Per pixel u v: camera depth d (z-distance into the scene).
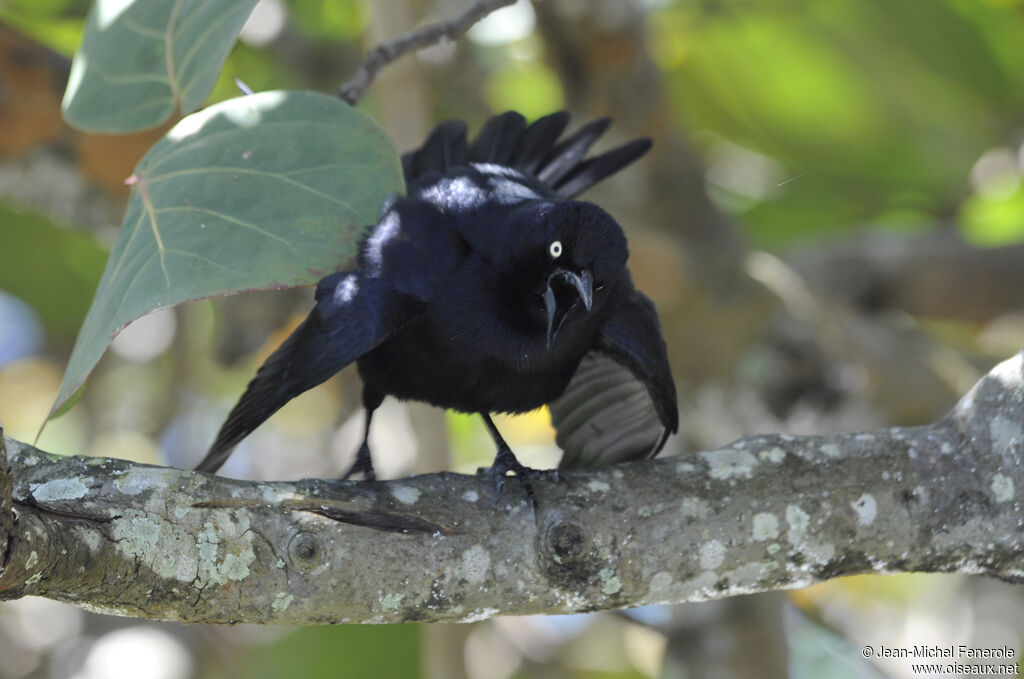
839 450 6.97
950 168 16.95
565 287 7.99
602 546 6.58
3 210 15.39
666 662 12.65
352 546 6.21
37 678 14.44
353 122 6.76
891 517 6.80
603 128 9.94
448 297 8.09
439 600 6.38
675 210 14.10
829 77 16.22
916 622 14.53
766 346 13.43
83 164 11.88
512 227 8.04
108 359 16.06
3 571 5.14
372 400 9.03
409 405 10.42
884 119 16.58
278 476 16.22
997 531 6.82
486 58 15.15
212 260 6.38
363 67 8.05
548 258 7.95
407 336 8.27
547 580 6.50
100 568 5.66
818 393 13.46
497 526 6.49
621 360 8.74
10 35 11.40
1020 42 15.77
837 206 17.66
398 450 14.11
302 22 15.37
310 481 6.35
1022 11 15.56
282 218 6.54
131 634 14.00
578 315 8.23
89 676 13.58
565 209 7.96
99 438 16.00
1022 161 16.08
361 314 7.73
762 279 13.37
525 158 9.84
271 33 14.45
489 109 15.07
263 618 6.11
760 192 17.59
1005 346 17.00
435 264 8.11
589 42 12.78
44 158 11.85
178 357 14.93
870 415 13.48
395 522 6.32
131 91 7.32
